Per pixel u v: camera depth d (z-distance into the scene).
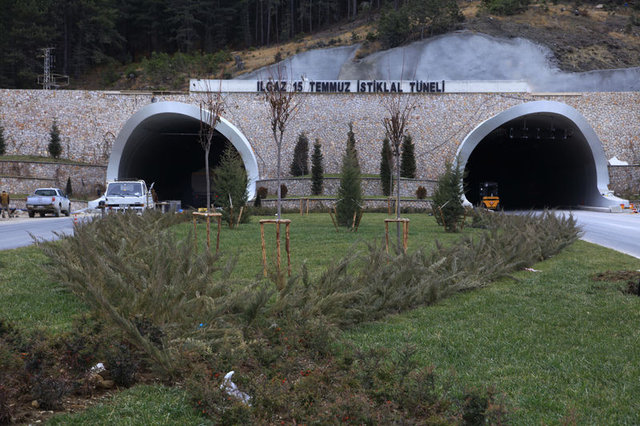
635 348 7.02
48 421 4.67
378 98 52.25
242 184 27.42
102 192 50.94
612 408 5.22
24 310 8.41
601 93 52.94
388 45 92.38
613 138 52.72
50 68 81.94
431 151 51.66
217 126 48.12
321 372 5.64
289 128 52.19
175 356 5.89
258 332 7.09
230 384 5.20
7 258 13.80
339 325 8.07
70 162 51.44
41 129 52.75
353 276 9.62
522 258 13.73
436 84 52.56
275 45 112.44
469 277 11.19
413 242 18.97
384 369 5.59
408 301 9.35
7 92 52.72
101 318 7.05
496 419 4.44
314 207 43.69
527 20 103.44
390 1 117.12
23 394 5.14
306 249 16.62
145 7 114.94
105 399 5.31
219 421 4.76
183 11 111.19
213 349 6.39
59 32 96.31
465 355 6.85
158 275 7.55
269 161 51.78
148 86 92.06
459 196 23.70
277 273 9.69
